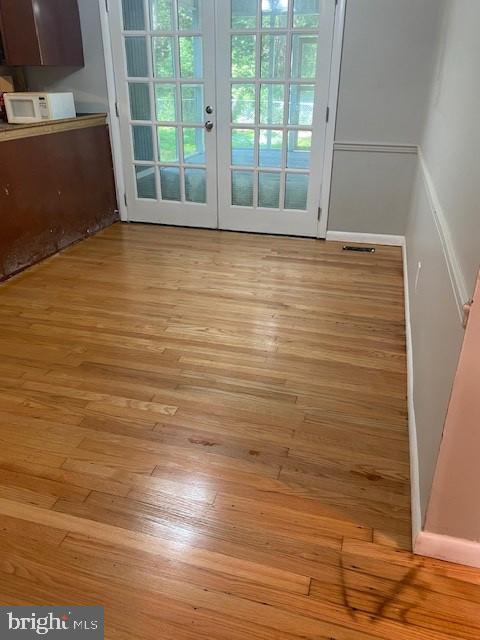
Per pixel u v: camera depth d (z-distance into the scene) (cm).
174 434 189
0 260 324
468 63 167
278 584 134
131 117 417
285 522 153
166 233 427
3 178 319
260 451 181
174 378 223
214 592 132
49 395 212
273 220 417
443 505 135
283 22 351
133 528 150
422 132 346
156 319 277
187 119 404
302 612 128
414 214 319
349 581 135
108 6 379
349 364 235
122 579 135
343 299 302
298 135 384
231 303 296
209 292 311
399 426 194
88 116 394
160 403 207
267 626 124
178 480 168
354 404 206
